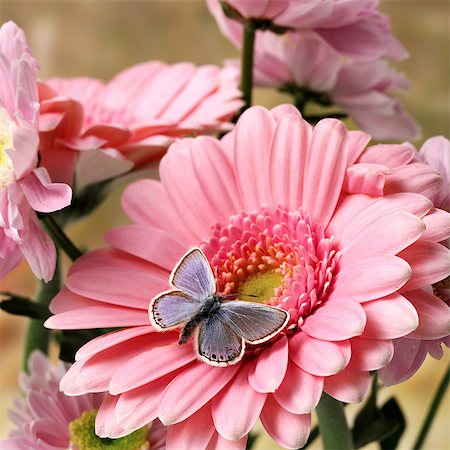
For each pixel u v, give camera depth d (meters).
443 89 1.04
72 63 1.05
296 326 0.37
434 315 0.36
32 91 0.39
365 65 0.47
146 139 0.43
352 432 0.43
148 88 0.48
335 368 0.35
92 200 0.43
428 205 0.37
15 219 0.38
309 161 0.39
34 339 0.46
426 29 1.05
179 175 0.40
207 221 0.40
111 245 0.40
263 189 0.40
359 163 0.39
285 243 0.40
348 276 0.37
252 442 0.44
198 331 0.36
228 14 0.45
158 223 0.41
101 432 0.37
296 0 0.43
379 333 0.36
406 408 0.87
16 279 0.92
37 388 0.43
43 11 1.04
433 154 0.40
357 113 0.49
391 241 0.37
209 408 0.37
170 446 0.36
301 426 0.36
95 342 0.37
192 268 0.37
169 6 1.05
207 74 0.47
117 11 1.05
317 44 0.47
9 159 0.40
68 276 0.39
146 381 0.36
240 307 0.36
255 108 0.40
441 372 0.89
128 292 0.39
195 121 0.44
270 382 0.36
